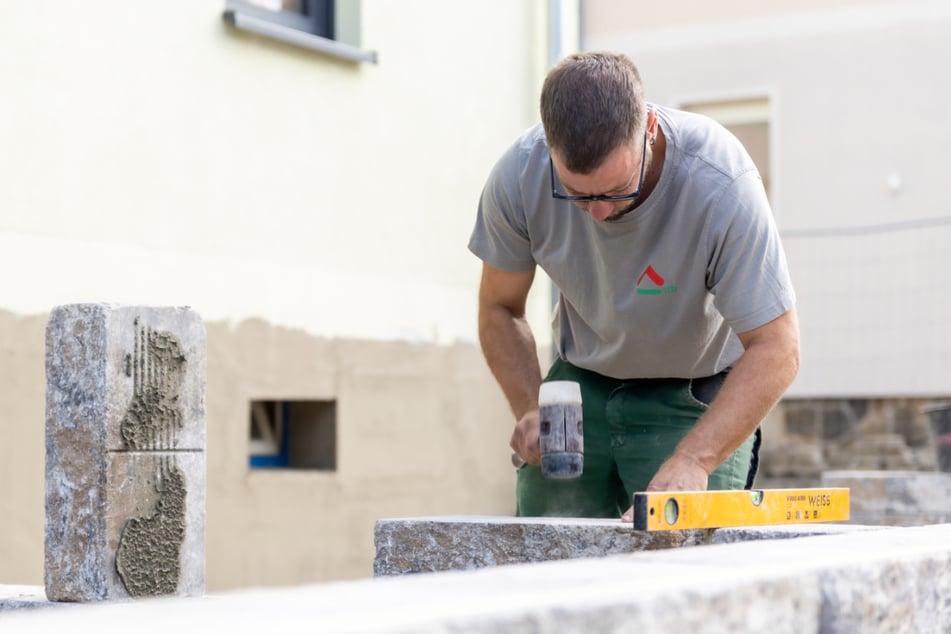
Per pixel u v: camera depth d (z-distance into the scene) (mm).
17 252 4262
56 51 4406
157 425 2561
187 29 4934
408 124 6105
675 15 11781
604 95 2344
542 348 6914
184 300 4895
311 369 5508
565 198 2625
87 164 4520
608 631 1113
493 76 6699
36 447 4348
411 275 6113
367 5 5844
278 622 989
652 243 2711
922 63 10898
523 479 3127
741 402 2535
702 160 2629
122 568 2492
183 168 4910
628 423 3041
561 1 7117
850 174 11109
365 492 5789
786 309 2604
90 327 2477
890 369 10938
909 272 10914
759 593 1307
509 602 1080
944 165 10812
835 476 5984
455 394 6367
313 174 5543
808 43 11281
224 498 5074
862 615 1497
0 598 2566
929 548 1712
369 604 1082
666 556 1489
